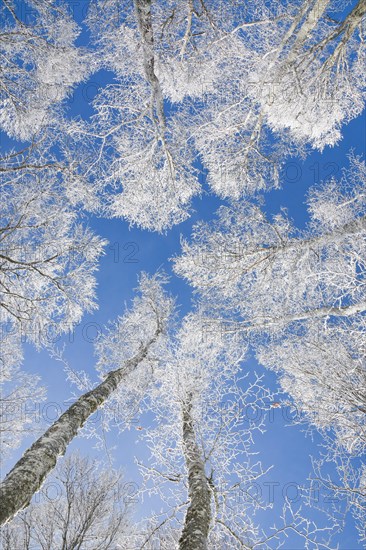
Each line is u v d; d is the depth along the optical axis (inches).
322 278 266.4
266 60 216.4
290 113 219.3
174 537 239.8
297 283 273.4
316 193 258.1
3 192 208.4
